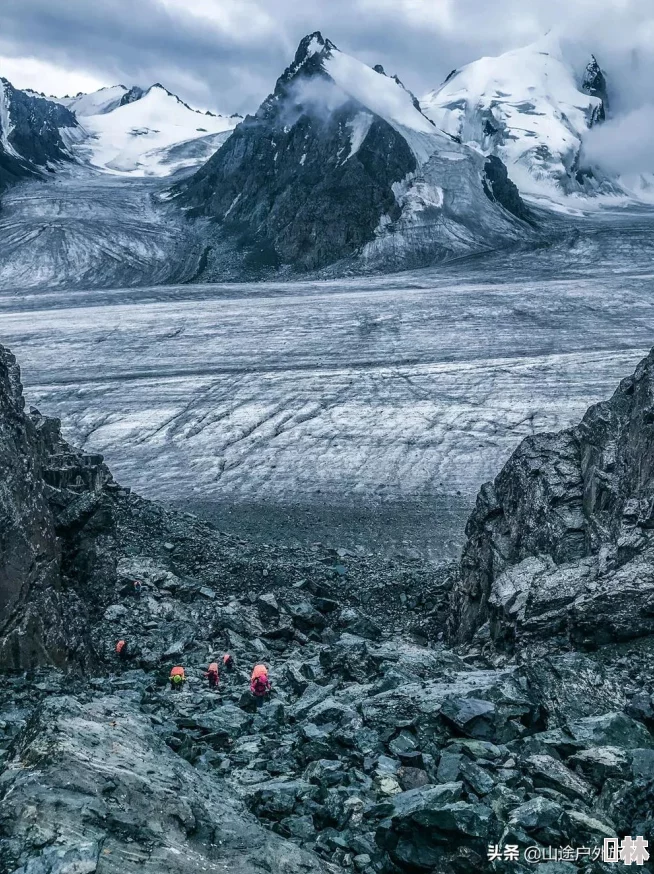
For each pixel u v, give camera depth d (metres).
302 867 5.61
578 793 6.84
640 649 12.54
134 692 11.00
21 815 5.16
